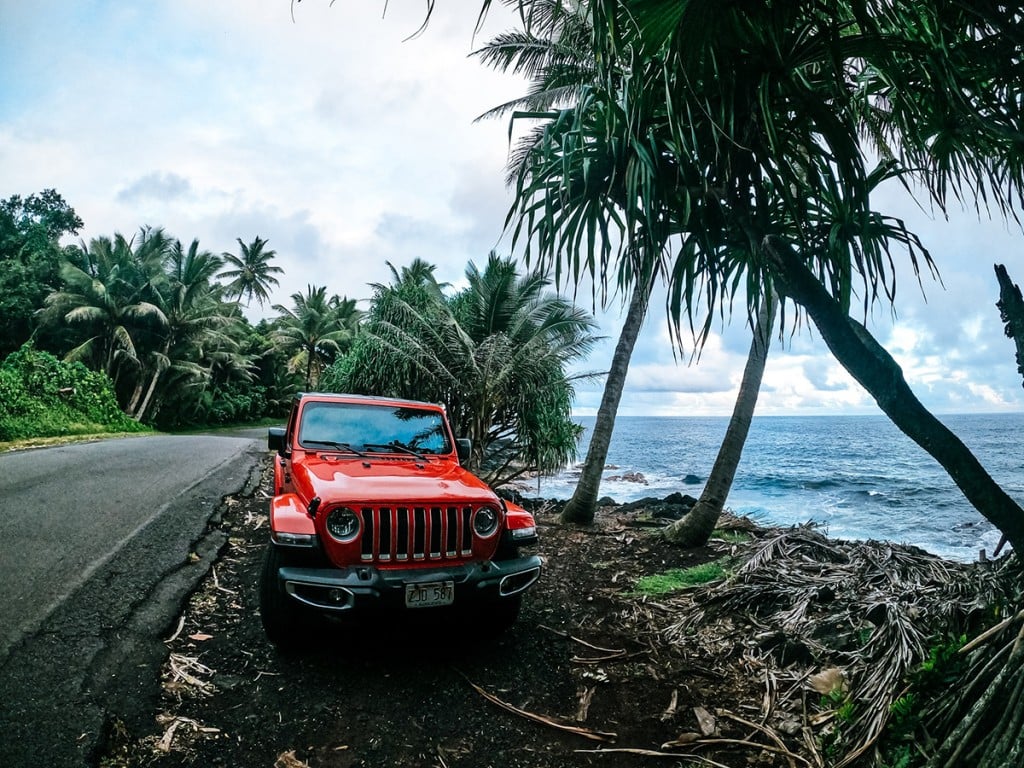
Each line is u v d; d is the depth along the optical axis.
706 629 4.46
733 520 8.90
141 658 3.42
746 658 3.96
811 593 4.58
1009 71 2.64
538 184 2.91
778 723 3.20
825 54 2.38
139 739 2.74
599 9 2.16
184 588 4.53
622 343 9.23
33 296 28.64
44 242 30.67
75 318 27.03
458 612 4.50
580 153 2.80
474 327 11.64
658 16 2.11
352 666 3.64
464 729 3.07
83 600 4.05
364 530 3.47
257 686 3.32
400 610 3.41
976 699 2.44
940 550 11.59
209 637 3.87
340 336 41.56
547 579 5.81
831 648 3.80
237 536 6.36
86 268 30.67
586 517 8.95
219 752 2.72
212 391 38.34
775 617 4.43
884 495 19.72
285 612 3.56
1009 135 2.68
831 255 2.83
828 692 3.35
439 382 10.27
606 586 5.64
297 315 44.59
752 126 2.61
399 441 4.95
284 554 3.52
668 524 8.87
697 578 5.74
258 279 54.72
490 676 3.65
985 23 2.65
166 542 5.63
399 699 3.30
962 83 2.73
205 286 32.81
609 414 9.09
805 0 2.18
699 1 2.05
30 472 9.07
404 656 3.84
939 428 2.51
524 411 10.08
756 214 2.75
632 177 2.58
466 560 3.68
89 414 21.06
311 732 2.94
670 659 4.01
